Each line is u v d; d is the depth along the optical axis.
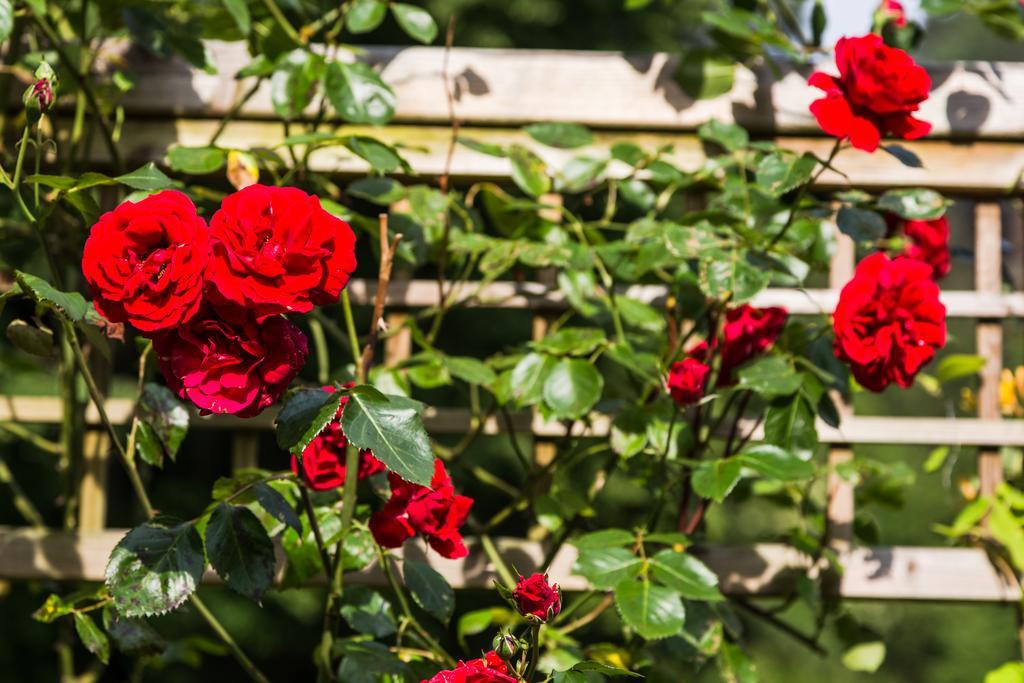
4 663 5.44
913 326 1.73
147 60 2.10
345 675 1.63
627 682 1.95
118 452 1.62
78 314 1.37
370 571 2.04
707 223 1.94
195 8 2.01
